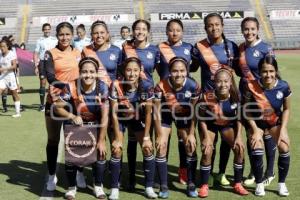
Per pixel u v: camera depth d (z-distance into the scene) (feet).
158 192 18.72
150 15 136.67
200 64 19.60
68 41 19.13
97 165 17.88
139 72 17.80
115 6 140.56
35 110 39.65
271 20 138.41
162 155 18.02
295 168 21.43
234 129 18.40
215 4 142.51
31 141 27.73
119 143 17.93
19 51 50.14
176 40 20.06
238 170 18.34
